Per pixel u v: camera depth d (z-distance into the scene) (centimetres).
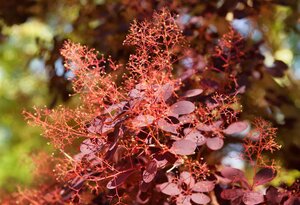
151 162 115
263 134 127
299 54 270
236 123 125
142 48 124
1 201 151
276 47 240
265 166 123
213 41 159
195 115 125
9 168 343
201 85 135
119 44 168
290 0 186
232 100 129
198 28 162
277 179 149
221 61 142
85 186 131
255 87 167
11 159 345
